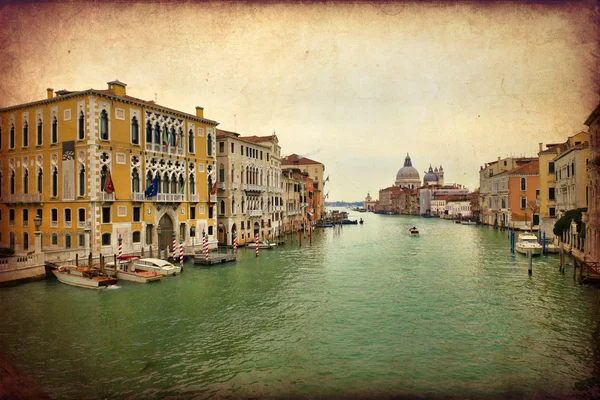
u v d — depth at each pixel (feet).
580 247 109.09
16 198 107.24
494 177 266.16
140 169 108.78
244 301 73.10
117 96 101.30
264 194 180.96
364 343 52.75
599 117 50.90
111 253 99.76
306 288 84.12
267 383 41.98
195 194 127.95
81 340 53.31
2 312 65.46
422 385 41.63
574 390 40.73
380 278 95.45
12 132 108.88
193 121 128.16
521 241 135.44
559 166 139.74
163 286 85.15
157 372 44.34
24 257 84.48
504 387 41.24
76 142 97.76
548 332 56.70
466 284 87.86
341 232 257.75
